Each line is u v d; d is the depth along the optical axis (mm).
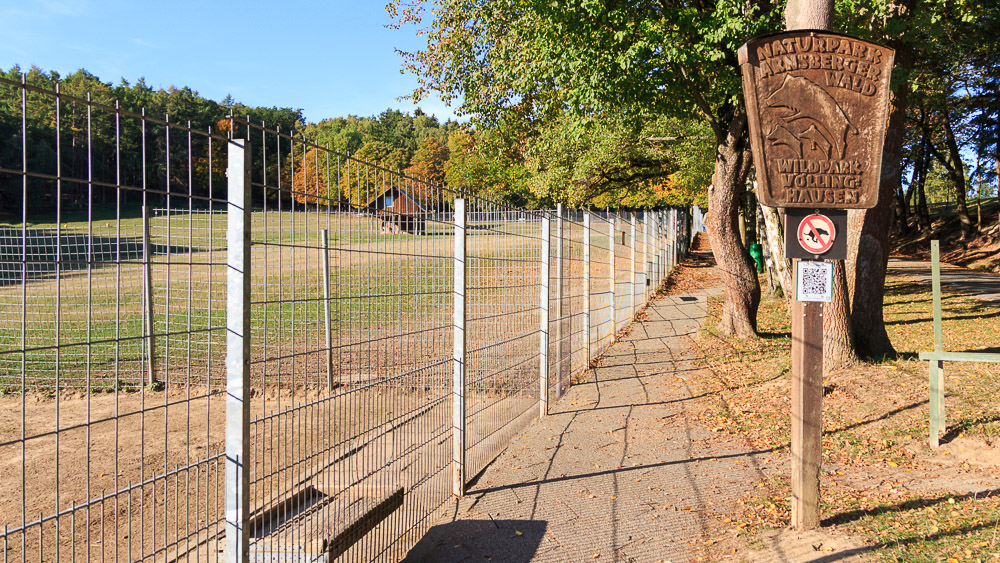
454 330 5344
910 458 5805
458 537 4555
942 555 3961
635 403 8164
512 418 7098
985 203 43375
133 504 5113
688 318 15102
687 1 10992
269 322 9828
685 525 4668
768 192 4324
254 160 2861
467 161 21766
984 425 6215
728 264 12258
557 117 18359
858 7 8766
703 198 29109
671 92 11727
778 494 5129
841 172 4336
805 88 4301
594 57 10352
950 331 11109
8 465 6039
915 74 8945
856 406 7219
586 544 4410
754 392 8250
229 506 2721
